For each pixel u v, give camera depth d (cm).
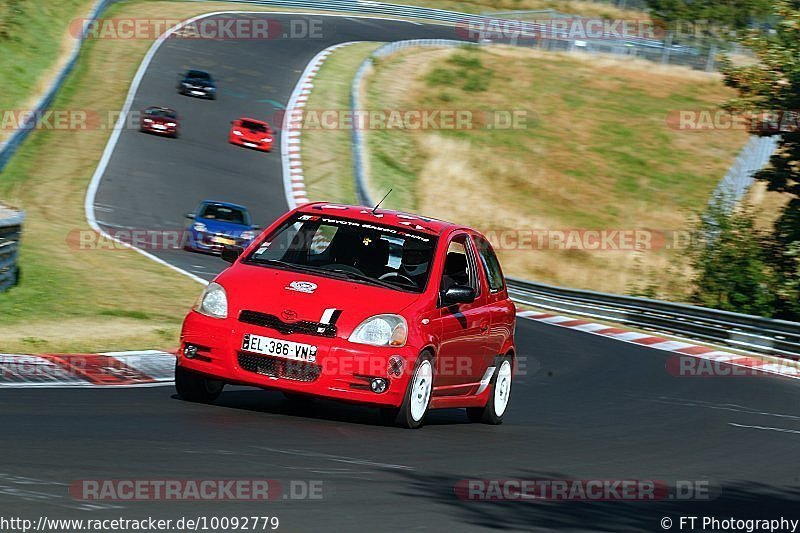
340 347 2814
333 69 18888
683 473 2923
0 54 14175
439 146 15862
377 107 17225
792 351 7706
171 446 2355
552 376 5375
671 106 18675
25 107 13288
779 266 10388
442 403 3161
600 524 2080
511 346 3588
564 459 2898
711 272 10394
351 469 2327
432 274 3094
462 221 13962
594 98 18700
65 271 6412
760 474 3084
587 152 16512
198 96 16162
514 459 2780
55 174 11488
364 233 3167
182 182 12388
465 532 1881
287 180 13588
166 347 4481
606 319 9281
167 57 17938
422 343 2922
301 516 1859
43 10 16775
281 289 2919
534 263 12862
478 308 3319
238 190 12662
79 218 9888
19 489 1820
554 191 15075
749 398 5362
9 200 9944
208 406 3011
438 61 19775
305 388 2811
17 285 5650
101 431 2458
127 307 5603
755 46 10362
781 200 14950
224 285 2961
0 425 2408
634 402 4659
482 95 18412
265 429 2703
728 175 16038
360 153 14938
